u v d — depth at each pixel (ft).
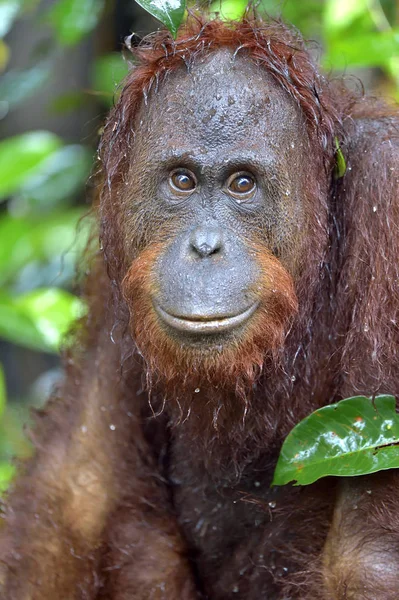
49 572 15.92
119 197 13.57
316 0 27.22
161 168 12.57
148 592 15.65
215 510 15.87
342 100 14.87
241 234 12.45
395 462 12.66
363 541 13.21
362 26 24.77
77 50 35.65
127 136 13.41
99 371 16.60
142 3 11.83
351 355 13.47
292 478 12.97
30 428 17.61
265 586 15.74
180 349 12.23
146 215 12.82
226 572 16.14
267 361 13.51
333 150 13.76
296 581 14.57
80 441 16.75
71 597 15.85
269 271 12.42
